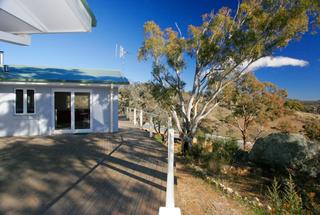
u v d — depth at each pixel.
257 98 21.17
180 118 16.11
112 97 10.52
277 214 3.60
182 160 9.41
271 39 10.04
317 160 8.15
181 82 13.30
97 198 3.62
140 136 9.78
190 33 12.59
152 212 3.21
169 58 12.64
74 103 10.14
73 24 4.32
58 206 3.35
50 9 3.73
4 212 3.17
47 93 9.74
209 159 8.82
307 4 7.93
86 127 10.38
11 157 6.01
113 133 10.35
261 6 9.84
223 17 11.12
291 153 9.02
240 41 9.90
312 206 4.68
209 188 5.66
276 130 22.31
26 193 3.78
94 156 6.22
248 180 7.74
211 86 13.52
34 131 9.62
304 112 26.78
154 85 13.95
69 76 10.43
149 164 5.62
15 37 4.57
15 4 3.51
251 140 22.41
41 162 5.57
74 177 4.56
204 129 19.39
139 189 4.02
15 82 8.88
